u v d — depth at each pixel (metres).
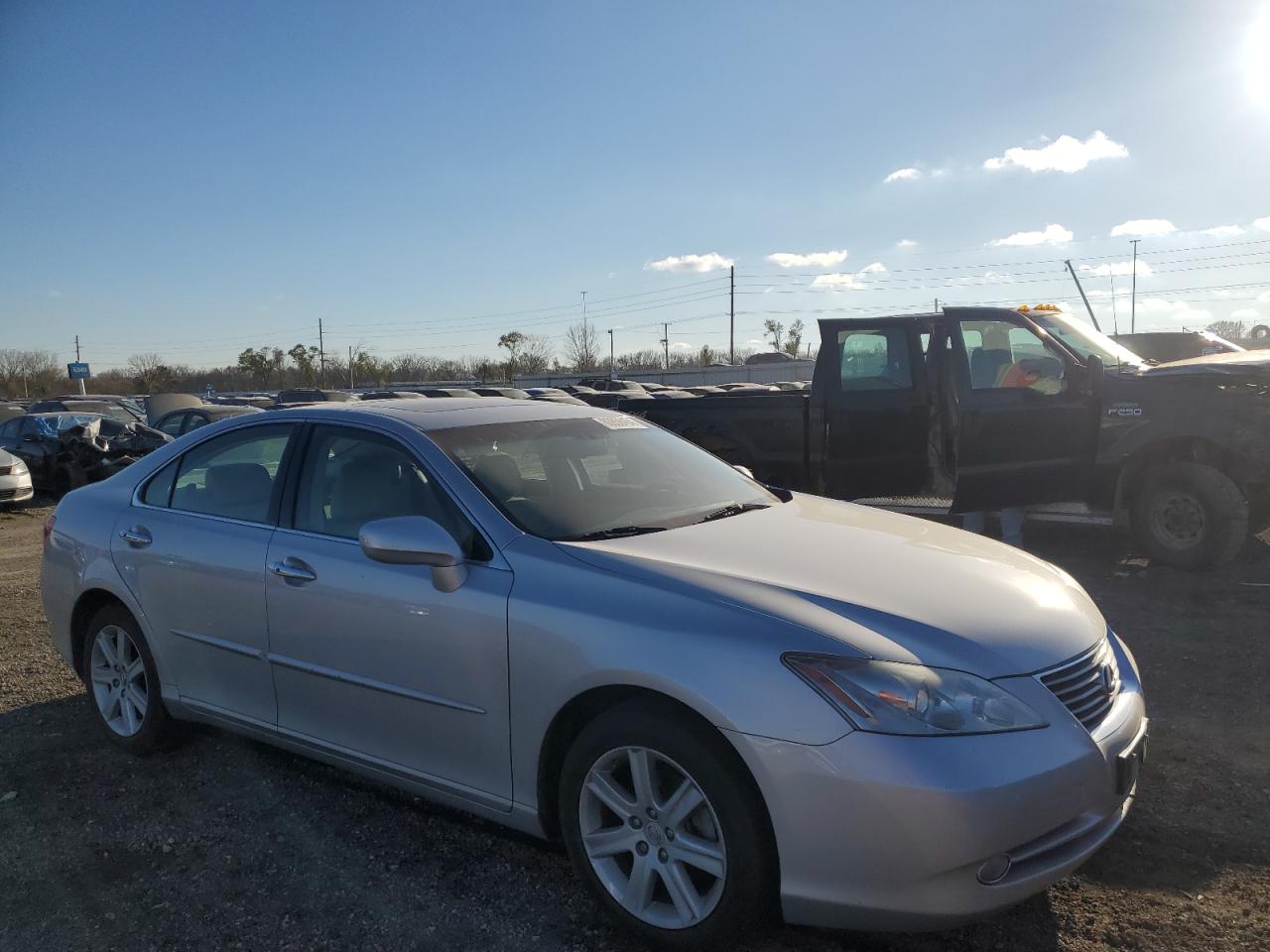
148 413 20.78
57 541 4.65
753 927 2.67
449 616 3.15
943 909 2.43
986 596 2.97
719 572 2.96
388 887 3.22
